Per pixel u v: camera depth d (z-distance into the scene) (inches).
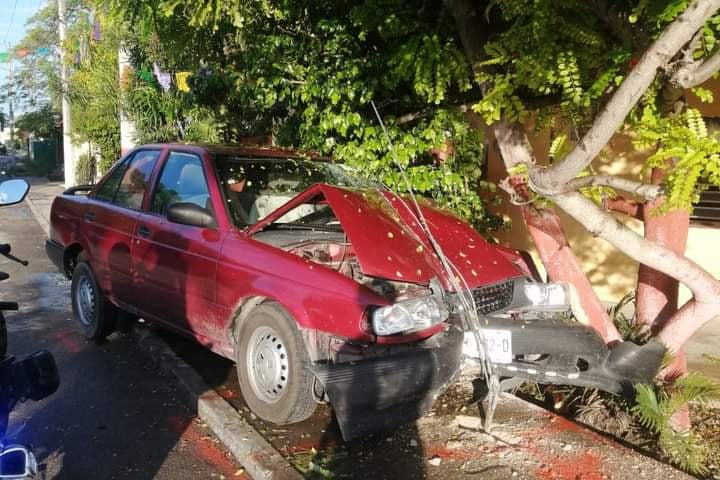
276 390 169.8
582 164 132.6
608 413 183.0
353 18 210.1
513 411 182.4
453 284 165.2
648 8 136.7
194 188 208.7
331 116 234.7
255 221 197.2
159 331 253.8
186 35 256.4
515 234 334.0
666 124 145.9
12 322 279.9
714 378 212.4
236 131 345.4
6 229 609.3
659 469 152.1
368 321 153.6
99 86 636.1
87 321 255.6
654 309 189.2
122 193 242.4
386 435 169.3
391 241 171.5
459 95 234.8
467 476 149.5
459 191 255.9
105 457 161.9
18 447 104.7
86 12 710.5
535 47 159.9
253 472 152.5
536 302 185.2
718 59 128.2
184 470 156.9
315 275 163.2
